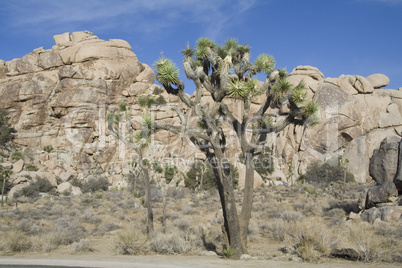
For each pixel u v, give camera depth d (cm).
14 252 1276
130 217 2405
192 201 3394
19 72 7975
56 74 7531
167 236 1313
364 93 6569
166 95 7169
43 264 984
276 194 3753
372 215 1669
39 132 7044
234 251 1048
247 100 1133
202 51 1208
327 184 4306
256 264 913
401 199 1708
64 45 8019
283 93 1132
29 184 4525
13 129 7119
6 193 4347
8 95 7375
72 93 6969
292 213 2077
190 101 1169
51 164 6056
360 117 6038
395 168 1781
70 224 1969
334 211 2123
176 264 922
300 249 1039
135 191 3775
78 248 1288
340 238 1096
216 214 2078
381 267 859
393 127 6169
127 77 7656
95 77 7300
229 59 1089
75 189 4819
